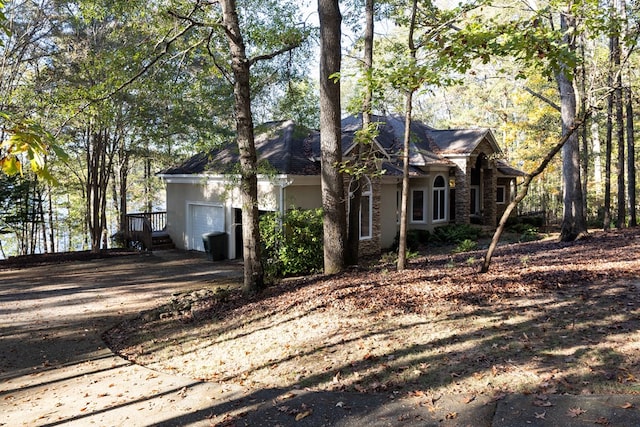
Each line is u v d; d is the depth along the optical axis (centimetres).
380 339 698
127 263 1784
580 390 491
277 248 1372
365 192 1808
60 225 2956
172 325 961
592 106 917
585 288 832
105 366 742
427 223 2231
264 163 1183
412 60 768
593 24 791
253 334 823
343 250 1222
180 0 1172
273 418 509
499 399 492
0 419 557
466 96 3241
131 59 1168
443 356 614
